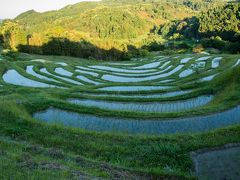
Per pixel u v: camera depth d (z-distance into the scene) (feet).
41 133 75.77
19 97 106.52
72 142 71.56
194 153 68.33
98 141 72.74
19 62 237.86
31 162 54.85
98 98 122.52
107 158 66.13
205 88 134.72
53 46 336.29
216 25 539.29
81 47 341.00
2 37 395.34
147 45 470.39
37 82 184.24
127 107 116.26
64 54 339.57
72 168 55.11
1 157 55.21
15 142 67.41
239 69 134.10
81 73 218.79
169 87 159.74
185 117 95.25
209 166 63.72
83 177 50.98
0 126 78.18
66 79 200.03
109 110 98.68
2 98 104.63
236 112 99.19
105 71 232.12
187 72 217.97
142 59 340.80
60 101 104.32
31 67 226.58
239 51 369.91
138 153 67.56
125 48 355.15
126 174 57.52
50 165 54.70
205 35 550.36
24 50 337.52
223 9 581.94
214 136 75.20
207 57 267.18
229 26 500.74
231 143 72.28
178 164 64.59
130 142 72.28
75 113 97.50
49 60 280.31
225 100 109.81
